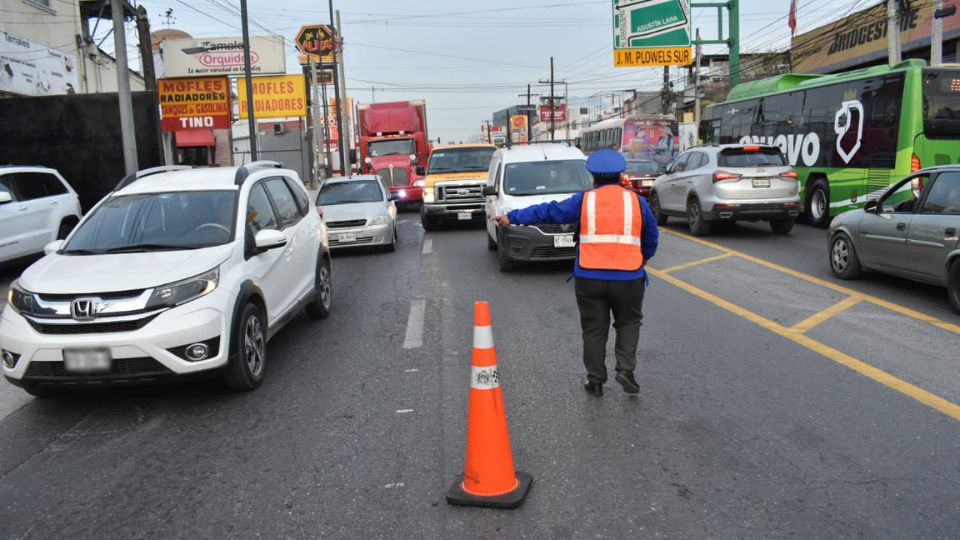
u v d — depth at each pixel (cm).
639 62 2641
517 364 639
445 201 1786
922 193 850
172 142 2291
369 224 1395
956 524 354
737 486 398
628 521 363
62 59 2206
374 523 368
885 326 736
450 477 418
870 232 920
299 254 757
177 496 407
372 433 489
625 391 536
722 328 743
